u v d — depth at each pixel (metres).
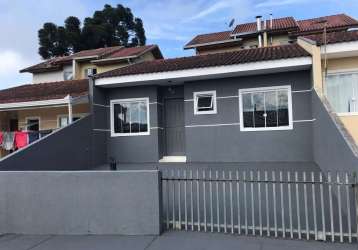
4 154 16.05
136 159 15.33
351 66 12.52
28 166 11.41
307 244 6.06
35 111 17.72
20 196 7.60
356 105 12.54
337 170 8.53
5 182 7.70
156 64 16.22
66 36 47.12
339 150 8.29
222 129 14.11
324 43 11.77
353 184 6.02
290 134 13.28
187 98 14.60
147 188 6.93
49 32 48.03
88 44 47.91
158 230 6.83
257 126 13.72
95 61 26.34
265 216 7.49
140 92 15.37
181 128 15.44
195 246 6.18
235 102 13.95
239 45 26.56
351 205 6.43
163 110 15.63
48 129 17.05
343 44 11.59
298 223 6.41
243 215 7.57
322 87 12.29
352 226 6.45
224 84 14.11
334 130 8.91
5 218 7.65
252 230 6.71
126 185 7.03
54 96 15.84
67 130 13.45
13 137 15.80
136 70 14.91
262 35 25.28
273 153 13.46
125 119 15.62
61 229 7.32
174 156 15.45
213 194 8.96
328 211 7.55
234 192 9.23
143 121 15.38
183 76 13.63
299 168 11.84
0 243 6.95
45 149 12.28
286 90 13.38
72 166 13.59
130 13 54.34
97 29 47.50
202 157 14.34
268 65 12.54
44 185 7.47
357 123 12.16
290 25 24.91
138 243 6.47
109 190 7.11
